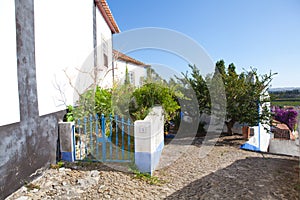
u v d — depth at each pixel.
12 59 2.83
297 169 4.18
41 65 3.63
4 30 2.69
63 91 4.50
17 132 2.86
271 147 8.59
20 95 2.97
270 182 3.52
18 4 3.00
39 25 3.61
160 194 3.07
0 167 2.51
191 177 3.78
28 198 2.70
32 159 3.21
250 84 6.99
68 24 4.87
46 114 3.71
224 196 3.02
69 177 3.43
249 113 6.86
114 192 3.01
